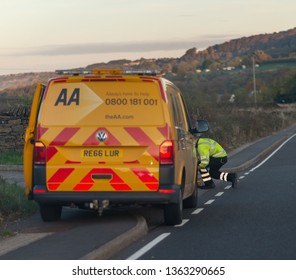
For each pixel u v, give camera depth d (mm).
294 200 19562
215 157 23047
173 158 14586
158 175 14500
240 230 14469
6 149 34500
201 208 18391
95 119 14609
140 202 14547
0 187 18594
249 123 62969
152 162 14516
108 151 14539
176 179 14836
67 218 16438
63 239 12781
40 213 15867
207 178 22203
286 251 12070
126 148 14547
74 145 14547
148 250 12414
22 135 34656
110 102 14641
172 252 12195
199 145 22266
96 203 14578
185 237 13719
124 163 14523
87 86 14695
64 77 14680
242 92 178750
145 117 14617
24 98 36438
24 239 13445
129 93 14664
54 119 14672
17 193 18391
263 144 49281
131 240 13180
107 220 15539
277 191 22031
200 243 13031
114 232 13344
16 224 15688
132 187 14492
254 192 22000
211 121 51656
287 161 35562
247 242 13031
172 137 14633
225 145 45031
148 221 15984
